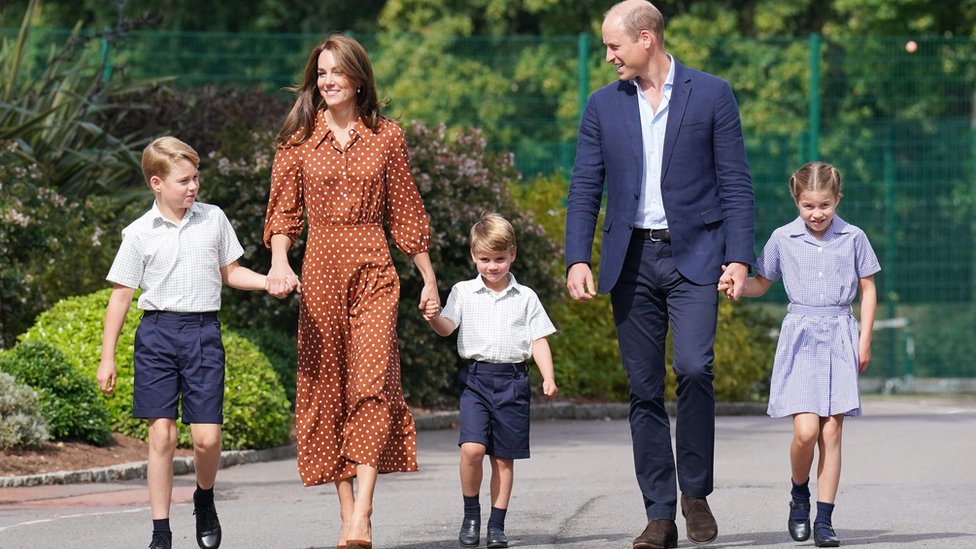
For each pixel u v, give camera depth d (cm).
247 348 3092
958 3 7238
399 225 1723
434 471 2753
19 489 2430
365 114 1714
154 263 1680
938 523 1947
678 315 1730
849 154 5791
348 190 1683
